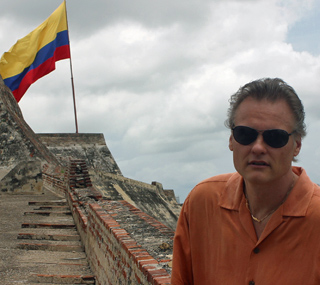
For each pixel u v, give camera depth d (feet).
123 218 20.74
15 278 22.74
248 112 6.94
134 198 92.94
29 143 81.97
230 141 7.54
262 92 6.91
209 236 7.64
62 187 56.59
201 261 7.80
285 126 6.83
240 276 6.98
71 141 148.36
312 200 6.68
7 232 34.30
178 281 7.95
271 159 6.77
